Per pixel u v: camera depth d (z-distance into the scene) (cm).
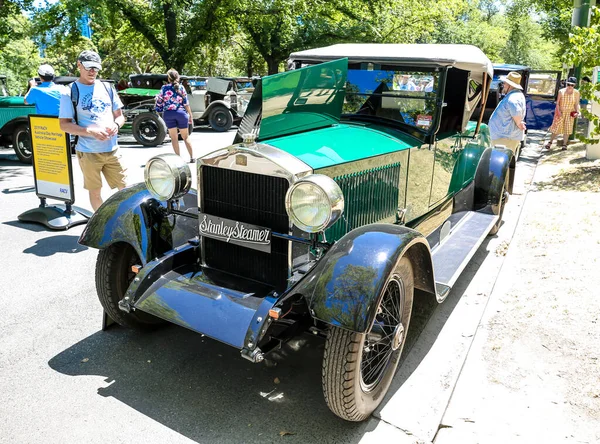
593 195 686
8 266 459
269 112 301
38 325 355
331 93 353
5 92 1152
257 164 275
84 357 317
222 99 1595
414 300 398
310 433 253
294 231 278
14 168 918
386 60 373
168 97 866
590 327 346
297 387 292
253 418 264
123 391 284
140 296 294
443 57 356
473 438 249
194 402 276
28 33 1852
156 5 1980
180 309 276
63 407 269
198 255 326
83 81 460
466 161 492
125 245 329
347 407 244
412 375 301
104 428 254
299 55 407
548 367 305
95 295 405
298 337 349
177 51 2038
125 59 3722
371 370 263
